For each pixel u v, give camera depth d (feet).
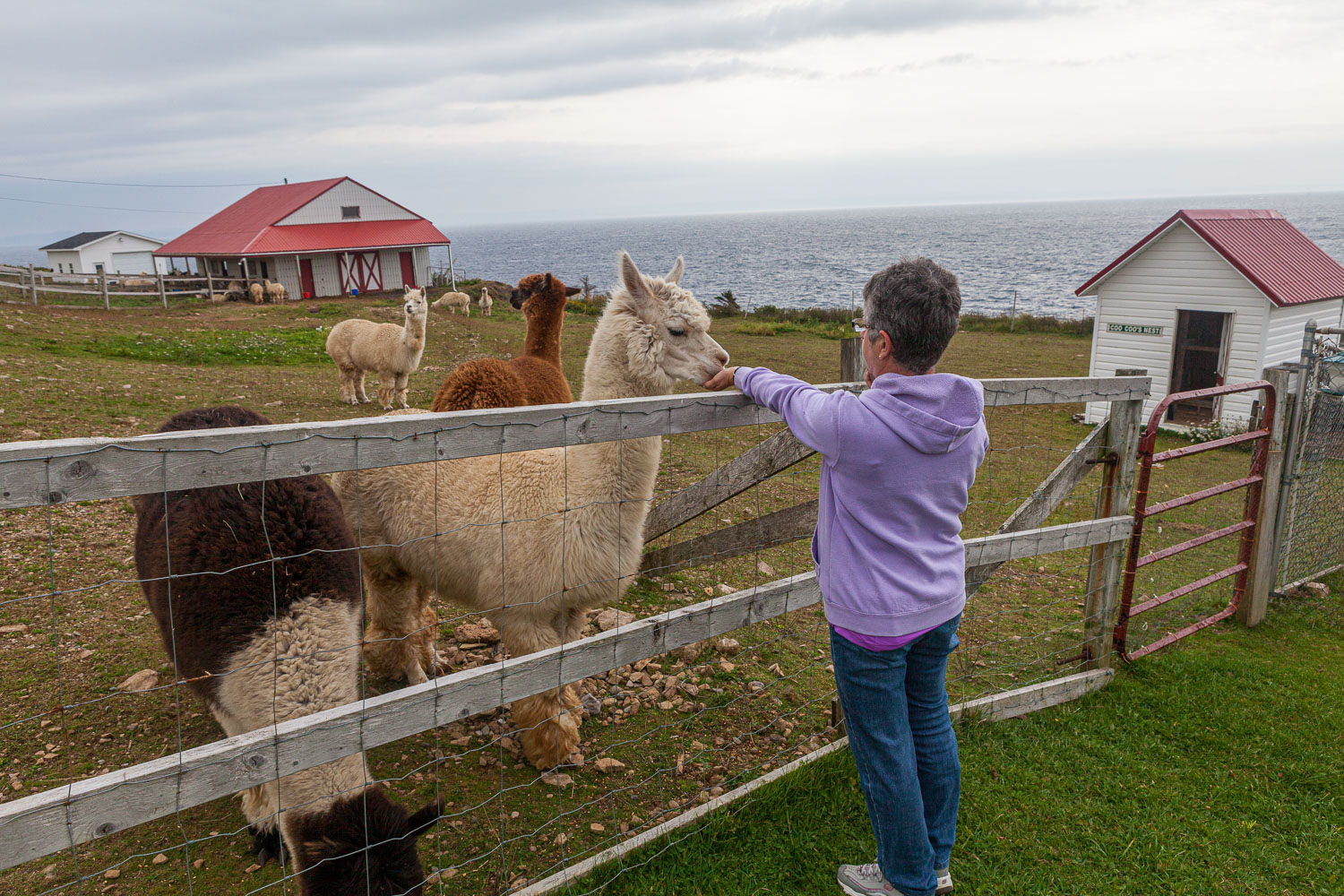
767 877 9.40
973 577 13.60
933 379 7.02
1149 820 10.89
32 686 12.87
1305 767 12.17
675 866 9.48
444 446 7.04
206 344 54.34
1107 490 14.49
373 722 6.88
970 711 12.73
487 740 12.77
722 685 14.65
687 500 16.39
